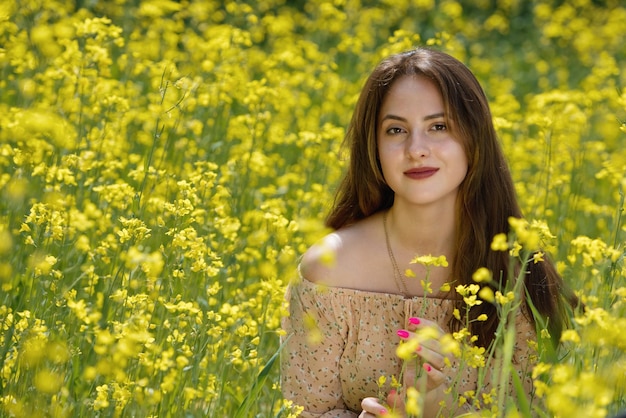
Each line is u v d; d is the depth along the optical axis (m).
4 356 3.03
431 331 2.41
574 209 5.07
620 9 10.31
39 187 4.26
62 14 6.12
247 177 4.99
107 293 3.47
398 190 3.24
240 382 3.92
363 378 3.37
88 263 3.94
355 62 8.50
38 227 3.50
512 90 8.80
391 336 3.32
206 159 5.16
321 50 8.17
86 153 4.30
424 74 3.21
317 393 3.40
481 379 2.76
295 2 10.74
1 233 3.16
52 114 4.13
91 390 3.16
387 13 9.56
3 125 4.08
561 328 3.35
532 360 3.18
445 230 3.32
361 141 3.42
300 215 4.93
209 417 3.19
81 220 3.72
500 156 3.37
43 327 3.03
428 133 3.21
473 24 10.70
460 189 3.29
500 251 3.30
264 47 8.62
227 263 4.21
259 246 4.48
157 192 4.46
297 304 3.38
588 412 2.23
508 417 2.62
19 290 3.81
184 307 3.20
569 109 5.48
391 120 3.23
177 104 4.04
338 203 3.57
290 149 6.15
